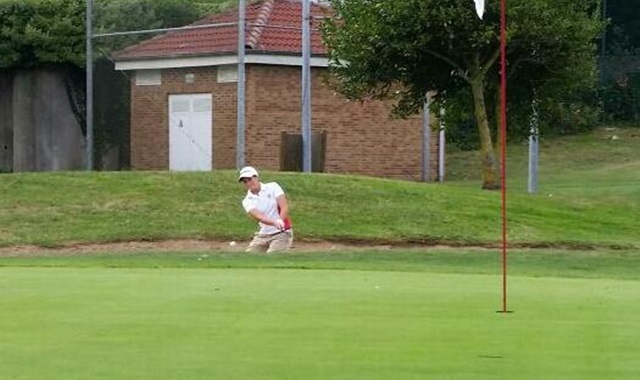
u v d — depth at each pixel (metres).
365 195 73.12
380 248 65.69
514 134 92.69
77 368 22.61
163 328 27.81
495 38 80.75
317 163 92.69
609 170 130.38
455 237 67.75
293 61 107.62
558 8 82.12
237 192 73.69
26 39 116.69
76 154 118.75
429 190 75.50
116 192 73.62
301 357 23.88
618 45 159.12
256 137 106.62
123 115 115.94
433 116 109.88
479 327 28.23
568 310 31.80
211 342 25.69
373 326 28.28
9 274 42.72
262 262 52.41
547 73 87.31
